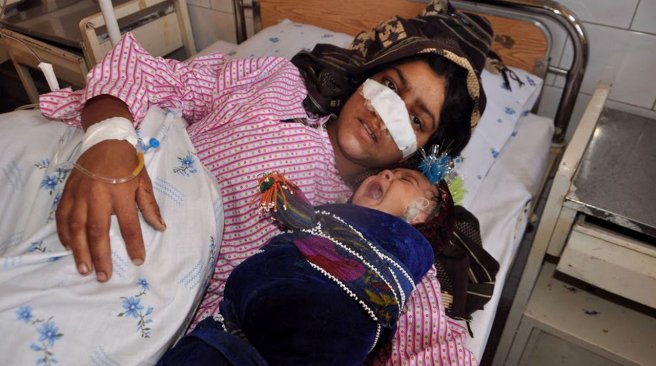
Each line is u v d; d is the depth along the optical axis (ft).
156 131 3.05
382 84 3.52
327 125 3.68
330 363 2.13
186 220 2.68
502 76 4.61
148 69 3.35
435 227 3.07
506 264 3.60
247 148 3.37
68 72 5.71
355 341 2.24
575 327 3.94
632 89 4.50
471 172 4.13
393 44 3.75
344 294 2.37
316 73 3.90
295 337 2.17
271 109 3.48
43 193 2.64
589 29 4.43
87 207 2.39
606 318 4.01
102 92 2.96
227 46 5.83
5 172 2.73
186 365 2.18
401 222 2.77
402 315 2.86
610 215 3.16
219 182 3.37
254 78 3.84
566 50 4.68
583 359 4.15
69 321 2.11
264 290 2.34
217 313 2.53
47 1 6.33
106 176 2.45
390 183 3.13
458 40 4.02
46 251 2.34
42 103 3.00
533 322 4.05
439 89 3.47
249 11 6.28
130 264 2.41
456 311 3.10
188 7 6.77
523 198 4.09
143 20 5.83
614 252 3.26
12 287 2.12
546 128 4.72
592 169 3.57
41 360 1.98
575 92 4.58
